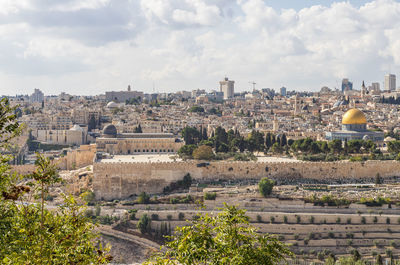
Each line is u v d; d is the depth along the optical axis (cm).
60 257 6575
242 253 6312
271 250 6525
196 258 6166
